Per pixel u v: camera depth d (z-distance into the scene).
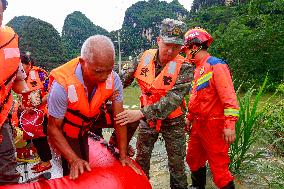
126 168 2.85
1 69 2.68
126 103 12.53
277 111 6.69
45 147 3.74
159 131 3.89
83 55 2.46
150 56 3.75
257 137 5.58
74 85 2.62
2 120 2.77
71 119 2.81
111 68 2.46
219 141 3.88
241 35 22.89
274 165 5.38
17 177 3.03
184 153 3.98
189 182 4.81
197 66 3.94
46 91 4.23
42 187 2.48
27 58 4.07
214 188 4.61
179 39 3.51
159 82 3.58
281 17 25.53
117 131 2.96
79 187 2.52
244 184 4.72
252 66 18.03
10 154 2.93
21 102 3.49
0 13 2.62
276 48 18.23
